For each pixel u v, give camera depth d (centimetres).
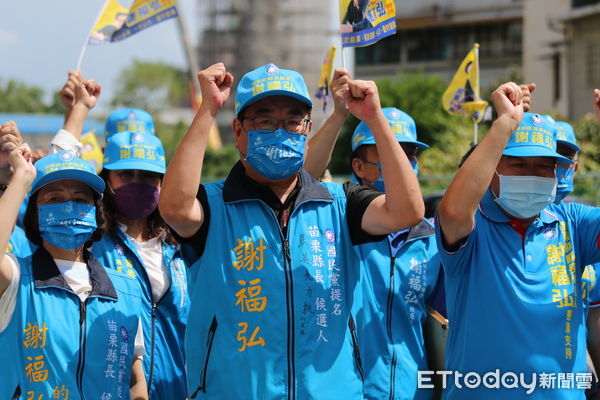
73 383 329
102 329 343
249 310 302
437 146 2067
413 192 296
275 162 304
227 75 299
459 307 343
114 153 433
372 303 390
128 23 544
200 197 311
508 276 334
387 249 404
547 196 338
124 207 427
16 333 327
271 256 306
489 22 3594
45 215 339
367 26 397
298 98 306
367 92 298
